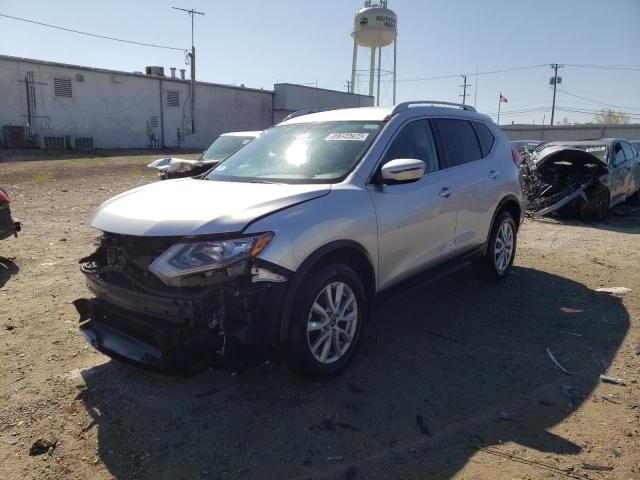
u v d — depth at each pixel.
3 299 5.14
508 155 5.82
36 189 13.81
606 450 2.85
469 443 2.93
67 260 6.57
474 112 5.68
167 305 2.99
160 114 33.25
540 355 4.04
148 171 19.11
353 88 39.62
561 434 3.00
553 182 10.65
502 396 3.43
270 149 4.48
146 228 3.08
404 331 4.52
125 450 2.89
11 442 2.96
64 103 28.53
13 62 26.33
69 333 4.39
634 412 3.22
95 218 3.52
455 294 5.48
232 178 4.16
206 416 3.21
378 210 3.80
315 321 3.44
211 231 2.97
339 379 3.67
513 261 6.39
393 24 37.50
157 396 3.44
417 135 4.52
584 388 3.53
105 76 30.08
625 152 12.01
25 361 3.89
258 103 38.94
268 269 3.06
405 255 4.14
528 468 2.71
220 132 36.94
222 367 3.13
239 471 2.72
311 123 4.68
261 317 3.09
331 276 3.42
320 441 2.96
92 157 25.39
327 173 3.89
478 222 5.13
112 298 3.30
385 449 2.88
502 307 5.10
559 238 8.55
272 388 3.55
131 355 3.18
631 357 3.99
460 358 4.00
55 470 2.73
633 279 6.02
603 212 10.59
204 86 35.41
